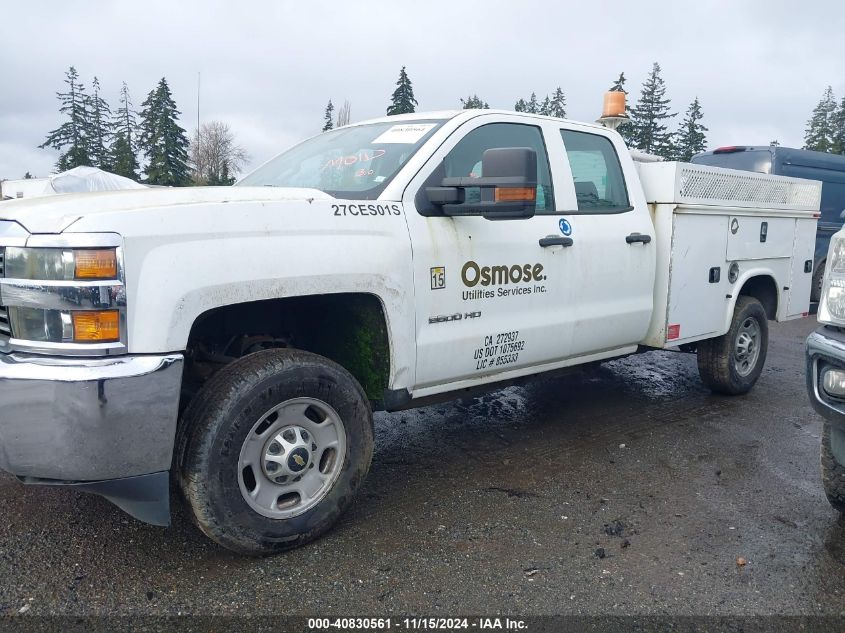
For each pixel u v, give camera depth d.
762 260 5.66
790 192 5.94
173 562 2.92
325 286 3.00
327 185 3.67
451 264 3.51
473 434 4.72
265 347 3.54
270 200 2.93
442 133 3.66
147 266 2.53
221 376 2.83
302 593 2.72
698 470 4.09
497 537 3.21
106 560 2.92
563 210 4.18
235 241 2.75
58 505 3.42
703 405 5.48
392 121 4.09
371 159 3.68
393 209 3.33
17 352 2.54
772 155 10.04
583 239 4.20
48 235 2.47
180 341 2.60
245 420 2.78
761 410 5.36
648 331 4.86
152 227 2.56
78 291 2.43
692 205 4.80
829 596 2.78
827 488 3.41
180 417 3.12
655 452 4.39
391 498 3.64
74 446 2.45
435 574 2.88
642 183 4.86
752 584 2.85
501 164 3.14
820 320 3.03
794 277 6.09
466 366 3.69
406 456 4.28
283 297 2.87
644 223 4.66
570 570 2.93
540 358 4.11
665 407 5.42
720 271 5.20
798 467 4.16
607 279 4.37
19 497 3.50
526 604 2.68
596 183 4.50
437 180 3.54
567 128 4.36
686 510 3.54
